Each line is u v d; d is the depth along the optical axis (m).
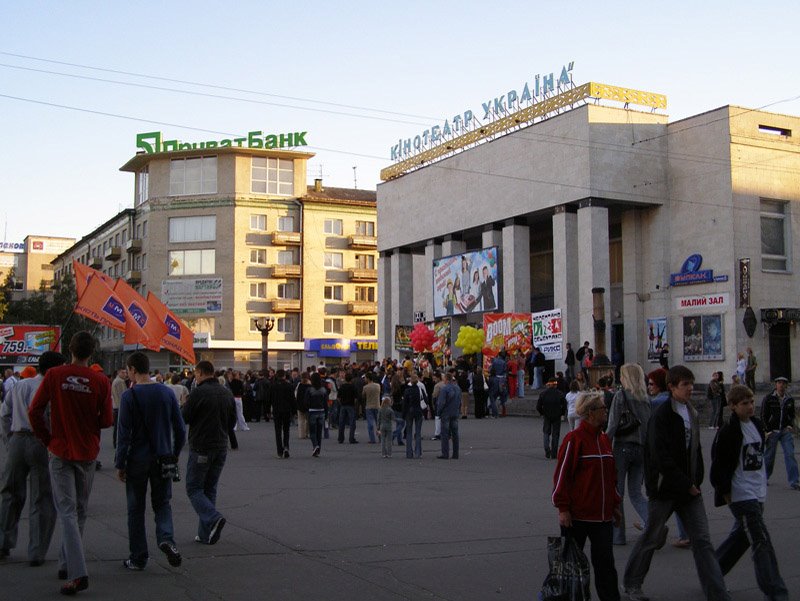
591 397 6.73
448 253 47.69
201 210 69.81
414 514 11.59
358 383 27.44
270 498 12.98
